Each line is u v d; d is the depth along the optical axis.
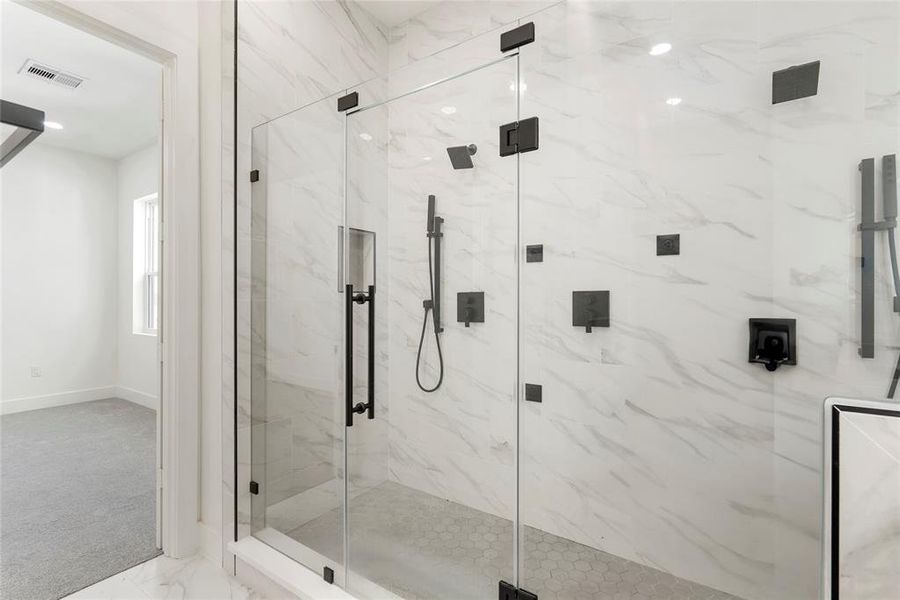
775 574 1.30
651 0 1.50
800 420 1.27
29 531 1.98
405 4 2.31
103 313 4.59
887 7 1.16
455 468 1.53
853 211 1.19
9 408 4.02
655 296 1.50
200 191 1.87
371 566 1.53
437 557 1.48
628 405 1.55
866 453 0.73
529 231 1.62
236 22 1.85
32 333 4.16
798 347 1.27
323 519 1.65
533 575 1.48
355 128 1.72
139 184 4.47
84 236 4.47
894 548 0.70
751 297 1.34
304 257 1.79
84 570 1.71
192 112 1.83
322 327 1.74
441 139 1.59
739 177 1.36
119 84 3.11
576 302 1.63
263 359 1.84
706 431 1.41
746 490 1.35
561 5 1.57
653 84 1.50
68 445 3.17
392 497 1.58
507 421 1.47
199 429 1.86
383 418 1.64
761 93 1.33
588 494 1.61
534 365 1.70
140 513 2.16
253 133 1.88
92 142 4.23
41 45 2.63
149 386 4.31
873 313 1.17
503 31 1.51
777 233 1.30
